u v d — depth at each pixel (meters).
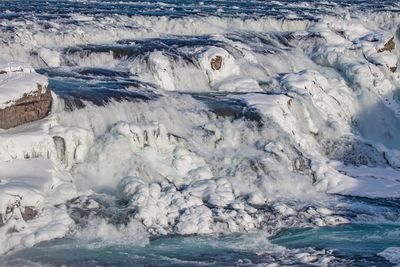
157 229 30.20
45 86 34.78
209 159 37.16
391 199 36.56
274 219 32.38
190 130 38.44
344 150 44.31
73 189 31.50
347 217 33.34
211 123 39.09
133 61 45.06
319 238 30.75
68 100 36.00
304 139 41.81
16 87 33.34
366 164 43.78
